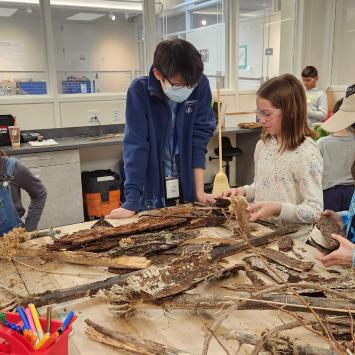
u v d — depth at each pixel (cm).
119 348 81
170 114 170
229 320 90
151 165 172
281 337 79
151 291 90
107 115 414
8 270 117
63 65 410
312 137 160
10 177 162
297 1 518
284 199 157
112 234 130
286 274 107
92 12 419
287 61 539
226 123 444
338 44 534
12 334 74
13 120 346
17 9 377
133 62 451
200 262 107
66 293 97
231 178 503
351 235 132
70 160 345
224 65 489
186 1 457
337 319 82
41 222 342
